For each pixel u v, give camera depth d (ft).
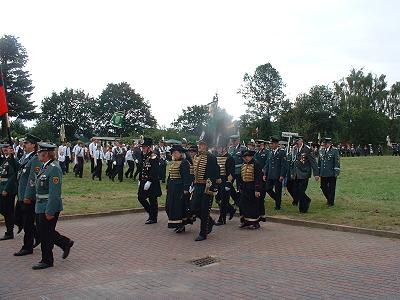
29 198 27.61
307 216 40.34
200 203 33.06
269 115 295.69
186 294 20.54
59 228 37.01
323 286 21.40
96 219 41.68
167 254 28.58
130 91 304.50
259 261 26.43
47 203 24.86
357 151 198.90
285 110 273.95
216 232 35.65
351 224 36.01
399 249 28.73
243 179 36.96
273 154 44.83
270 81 299.38
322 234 33.96
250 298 19.88
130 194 57.62
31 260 27.09
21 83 230.48
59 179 25.20
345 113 246.88
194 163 34.14
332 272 23.77
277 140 44.93
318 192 58.29
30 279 23.25
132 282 22.53
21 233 34.86
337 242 31.01
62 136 116.06
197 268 25.22
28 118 234.79
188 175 34.30
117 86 305.12
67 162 83.76
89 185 66.49
